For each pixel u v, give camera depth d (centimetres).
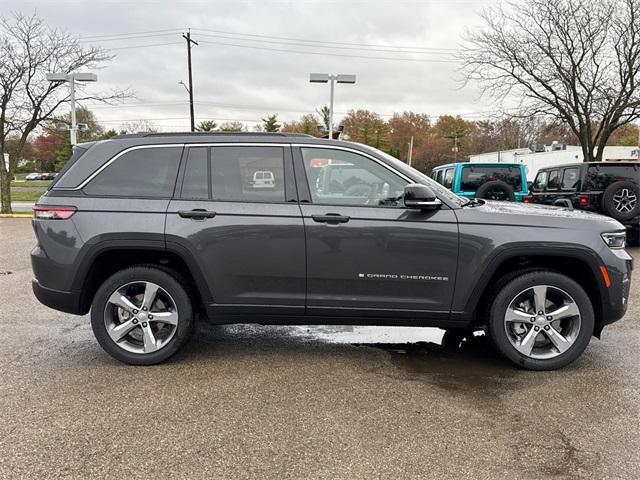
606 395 355
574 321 396
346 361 424
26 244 1127
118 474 259
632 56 1586
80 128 2006
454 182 1119
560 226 388
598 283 389
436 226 387
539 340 411
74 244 391
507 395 355
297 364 415
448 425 311
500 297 395
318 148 401
